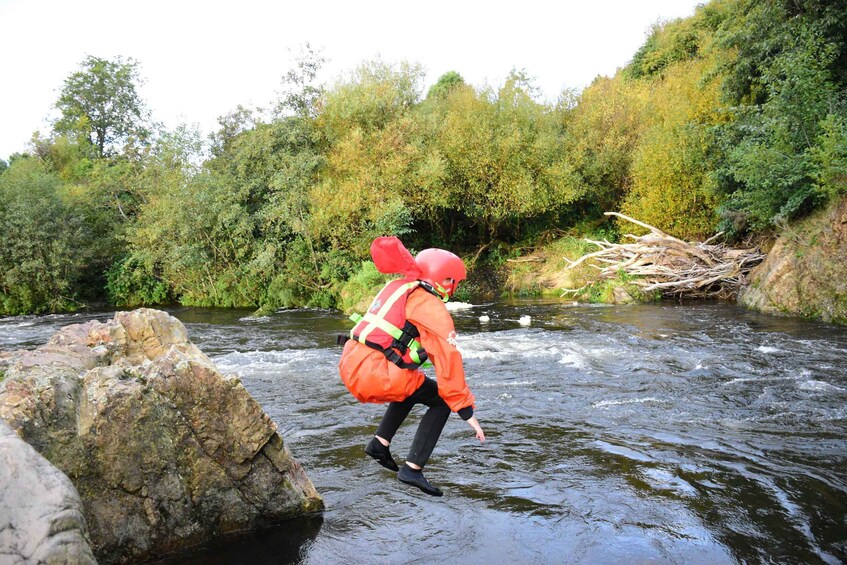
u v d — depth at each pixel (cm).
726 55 1844
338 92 2173
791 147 1410
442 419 352
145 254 2272
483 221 2292
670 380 795
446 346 319
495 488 466
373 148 2047
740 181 1588
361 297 1797
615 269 1845
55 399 375
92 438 377
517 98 2217
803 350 968
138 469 387
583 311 1573
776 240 1568
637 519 409
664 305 1638
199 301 2250
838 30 1519
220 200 2103
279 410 701
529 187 2069
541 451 545
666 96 2225
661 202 1891
